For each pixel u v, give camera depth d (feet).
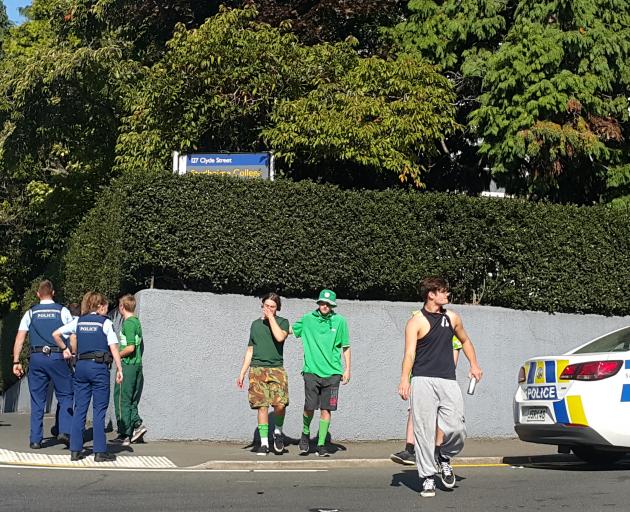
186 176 42.52
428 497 26.89
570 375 31.99
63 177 80.79
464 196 47.32
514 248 47.98
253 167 52.13
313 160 53.78
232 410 42.01
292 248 43.62
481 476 32.01
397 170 52.39
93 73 65.67
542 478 31.27
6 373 88.12
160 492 27.45
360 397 44.19
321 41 62.08
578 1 57.67
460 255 47.14
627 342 33.55
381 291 45.93
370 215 45.29
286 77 54.49
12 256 95.14
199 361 41.73
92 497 26.37
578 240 49.44
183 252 42.09
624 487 28.86
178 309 41.65
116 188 46.65
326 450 39.01
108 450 37.83
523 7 59.06
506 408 47.19
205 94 54.49
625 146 60.64
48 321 37.68
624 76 57.77
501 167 57.36
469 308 46.88
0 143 71.61
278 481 30.27
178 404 41.22
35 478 29.86
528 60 56.49
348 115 52.08
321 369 37.01
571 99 55.26
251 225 43.11
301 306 43.83
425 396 26.94
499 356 47.26
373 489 28.55
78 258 56.75
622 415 31.01
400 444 43.21
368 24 66.69
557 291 48.73
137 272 42.45
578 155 57.52
